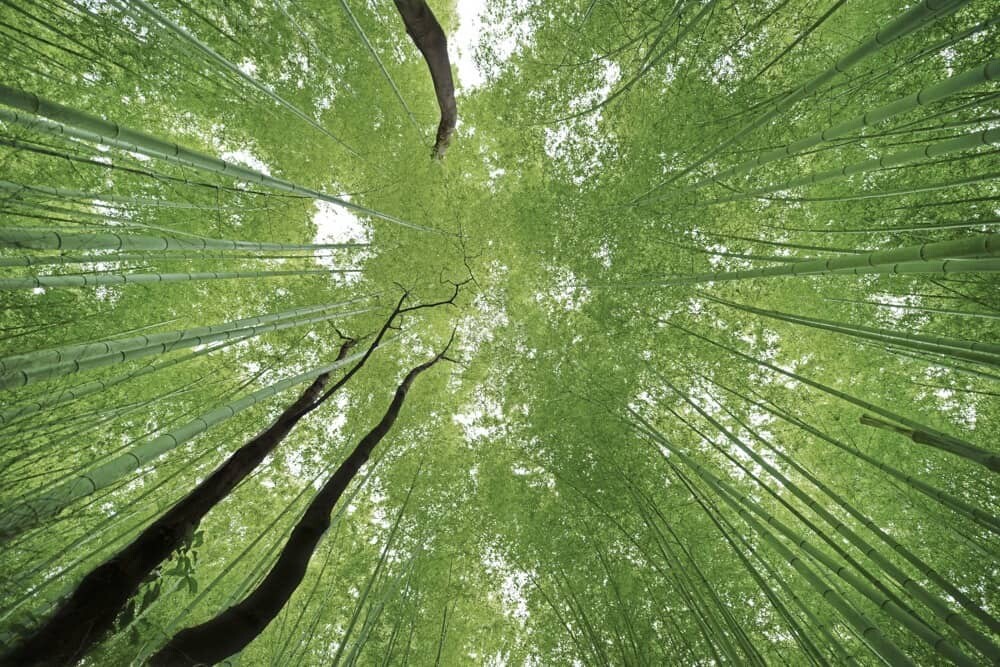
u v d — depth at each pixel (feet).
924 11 8.02
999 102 13.53
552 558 19.93
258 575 17.88
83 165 16.37
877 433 19.79
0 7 13.66
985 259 8.50
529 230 23.58
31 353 8.55
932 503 18.08
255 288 23.44
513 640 22.03
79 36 14.79
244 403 12.35
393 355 27.12
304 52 21.30
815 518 21.12
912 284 17.56
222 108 19.99
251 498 21.57
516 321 26.25
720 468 21.11
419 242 25.63
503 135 24.89
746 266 20.40
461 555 22.33
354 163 25.03
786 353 21.75
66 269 16.87
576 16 20.47
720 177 15.62
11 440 10.57
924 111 15.42
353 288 26.02
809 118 16.80
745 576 18.22
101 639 8.38
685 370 21.36
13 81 14.60
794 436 21.39
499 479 23.02
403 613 19.83
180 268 20.27
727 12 16.67
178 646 8.83
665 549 16.97
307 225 25.26
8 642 7.29
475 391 27.55
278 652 18.42
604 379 21.88
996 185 15.43
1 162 14.02
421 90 26.96
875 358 20.11
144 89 17.84
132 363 18.47
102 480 8.27
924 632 9.27
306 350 24.88
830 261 11.53
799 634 12.21
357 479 23.43
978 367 18.10
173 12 17.62
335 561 21.40
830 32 16.56
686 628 16.51
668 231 20.25
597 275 22.43
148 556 9.23
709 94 17.71
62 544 14.35
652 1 18.07
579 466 20.58
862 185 18.24
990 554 15.44
